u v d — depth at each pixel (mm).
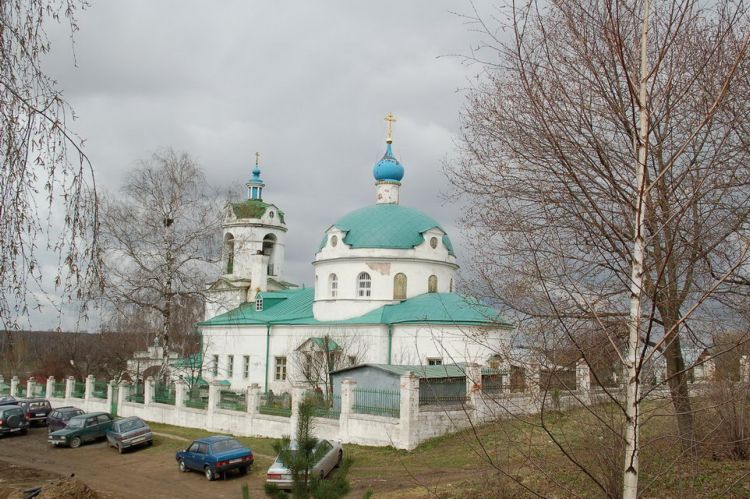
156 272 41250
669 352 10891
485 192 12516
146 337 67062
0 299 9711
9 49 9773
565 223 11523
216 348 56938
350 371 31766
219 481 26312
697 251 10008
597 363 10969
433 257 49156
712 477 13883
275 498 12102
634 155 8703
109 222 39219
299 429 12320
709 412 12812
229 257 47531
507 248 12359
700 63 9320
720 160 10023
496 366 14594
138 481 27031
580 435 13547
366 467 25094
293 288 62656
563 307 11055
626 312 10438
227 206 43844
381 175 53000
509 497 14523
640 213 7629
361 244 48750
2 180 9648
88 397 46625
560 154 8516
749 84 9789
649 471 12031
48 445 35781
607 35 8289
